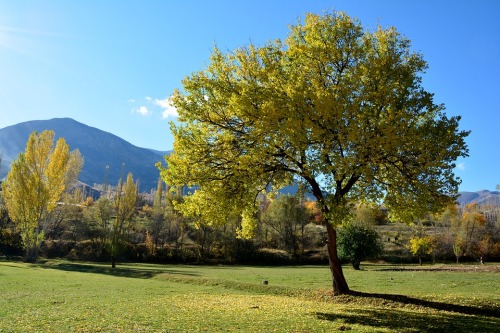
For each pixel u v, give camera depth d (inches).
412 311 796.6
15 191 2716.5
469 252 3567.9
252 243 3550.7
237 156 860.0
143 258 3363.7
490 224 4384.8
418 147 747.4
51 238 3614.7
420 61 872.9
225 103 846.5
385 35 885.8
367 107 783.1
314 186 920.9
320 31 884.0
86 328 573.9
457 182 759.7
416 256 3348.9
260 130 746.2
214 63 893.8
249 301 959.0
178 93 877.2
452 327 629.9
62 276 1692.9
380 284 1358.3
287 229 3754.9
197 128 874.8
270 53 864.9
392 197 792.3
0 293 1019.3
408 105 816.9
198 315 713.6
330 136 726.5
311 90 770.8
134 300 950.4
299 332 566.9
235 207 867.4
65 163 2832.2
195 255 3499.0
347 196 892.6
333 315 725.3
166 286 1398.9
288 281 1536.7
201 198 893.2
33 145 2760.8
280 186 1035.3
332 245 1002.1
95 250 3351.4
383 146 709.3
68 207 3469.5
